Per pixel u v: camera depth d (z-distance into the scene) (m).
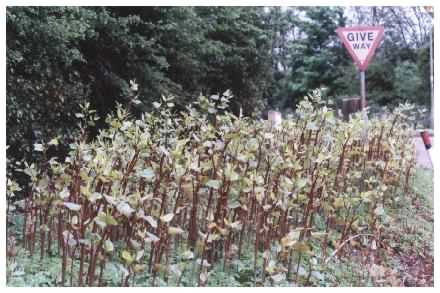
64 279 3.12
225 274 3.53
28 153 5.39
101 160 3.09
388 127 6.57
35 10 5.35
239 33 11.16
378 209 4.21
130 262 2.89
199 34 9.08
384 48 25.45
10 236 4.11
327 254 4.13
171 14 8.07
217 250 3.73
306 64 24.47
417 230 5.25
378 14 26.16
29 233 3.81
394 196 5.89
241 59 10.96
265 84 12.75
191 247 3.60
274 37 14.66
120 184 3.22
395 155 5.53
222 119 4.37
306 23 24.59
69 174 4.01
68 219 3.64
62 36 5.60
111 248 2.92
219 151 4.06
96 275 3.35
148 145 3.69
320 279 3.65
